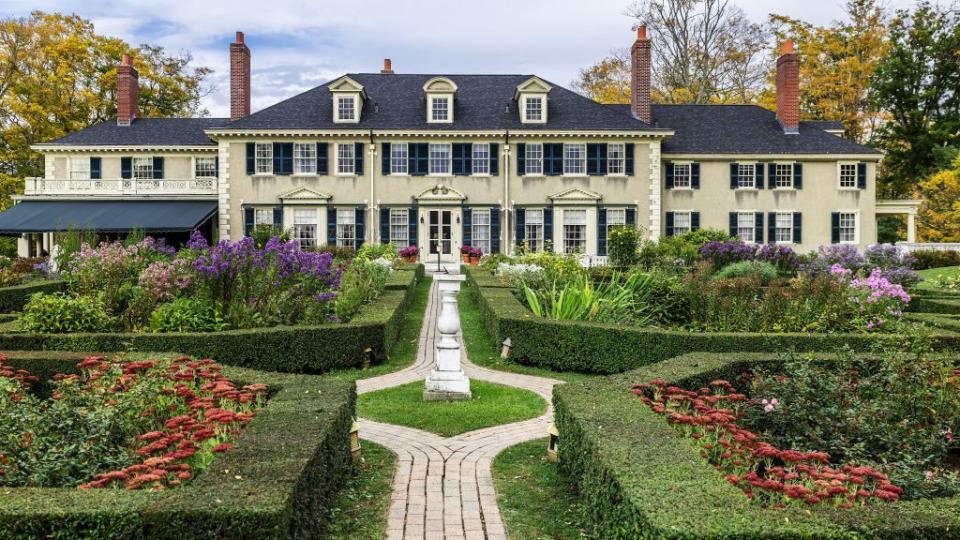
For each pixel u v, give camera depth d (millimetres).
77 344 10516
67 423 5566
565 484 6523
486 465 7145
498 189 34875
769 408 6434
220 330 11594
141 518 3953
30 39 44156
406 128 34594
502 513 5902
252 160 34375
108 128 39094
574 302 13031
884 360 7492
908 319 12539
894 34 45344
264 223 34469
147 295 12156
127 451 5738
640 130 34500
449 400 9789
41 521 3920
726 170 36125
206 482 4406
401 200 34781
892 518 3947
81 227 32312
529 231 34969
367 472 6906
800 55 47250
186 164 38312
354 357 11930
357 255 29688
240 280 12398
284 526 4062
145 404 6332
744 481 4855
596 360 11531
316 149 34500
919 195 45031
